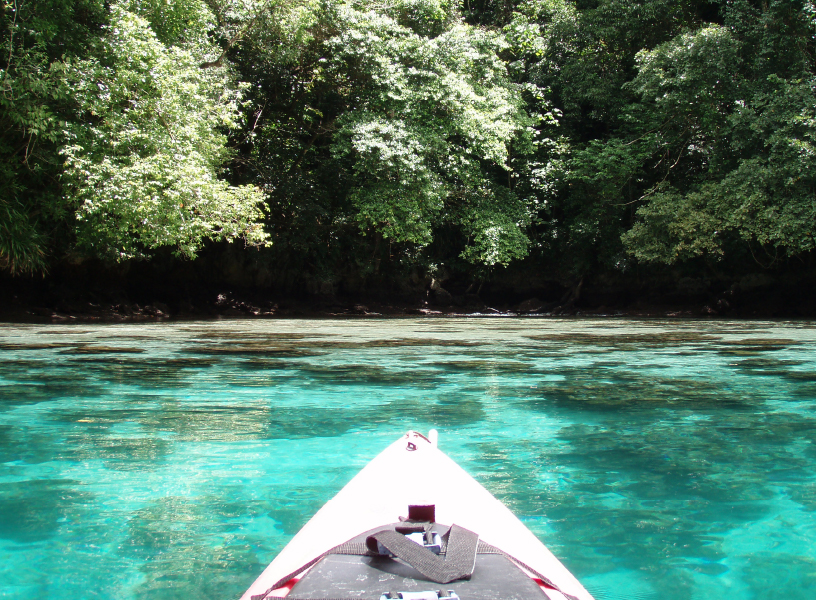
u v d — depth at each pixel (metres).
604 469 3.35
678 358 8.21
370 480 2.16
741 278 23.39
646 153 22.89
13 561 2.25
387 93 19.62
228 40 18.86
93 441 3.85
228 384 5.96
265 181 21.17
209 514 2.69
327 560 1.38
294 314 22.44
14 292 17.73
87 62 13.20
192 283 21.36
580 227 23.84
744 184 19.47
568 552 2.35
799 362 7.79
